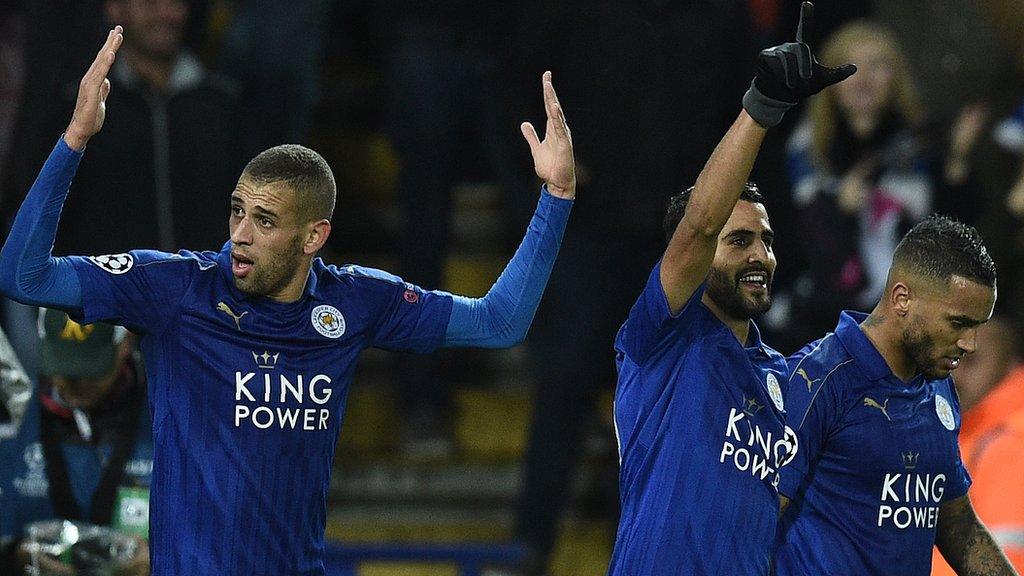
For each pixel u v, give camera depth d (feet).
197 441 45.39
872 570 48.85
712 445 46.03
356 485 87.66
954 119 84.89
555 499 77.97
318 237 46.06
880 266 82.12
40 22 78.43
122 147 72.33
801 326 81.20
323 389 46.26
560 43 76.89
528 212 79.46
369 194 100.17
